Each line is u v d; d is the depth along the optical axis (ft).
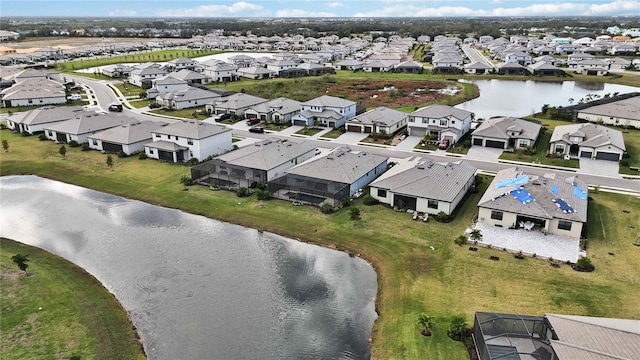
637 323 98.02
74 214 187.62
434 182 177.88
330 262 147.95
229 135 262.06
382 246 153.17
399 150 257.34
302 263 147.95
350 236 160.66
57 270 143.23
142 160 248.11
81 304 126.00
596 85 482.69
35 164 245.86
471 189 196.75
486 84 499.92
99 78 551.59
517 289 126.82
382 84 480.23
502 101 407.85
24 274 140.36
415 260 143.43
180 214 184.75
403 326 114.52
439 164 198.49
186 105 385.70
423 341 108.58
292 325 119.34
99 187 214.48
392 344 109.09
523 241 151.94
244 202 190.60
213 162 214.69
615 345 88.53
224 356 108.78
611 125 301.84
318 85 479.82
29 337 112.37
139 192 206.08
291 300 129.70
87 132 279.08
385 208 180.86
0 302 126.00
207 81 511.40
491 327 103.50
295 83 492.95
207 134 246.27
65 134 283.18
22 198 204.95
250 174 205.26
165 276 142.20
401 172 187.52
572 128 256.73
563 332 94.48
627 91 444.96
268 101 353.72
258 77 548.72
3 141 263.70
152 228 173.68
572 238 153.07
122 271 145.28
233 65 560.61
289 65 577.43
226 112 349.00
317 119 317.42
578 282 128.98
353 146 266.98
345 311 124.57
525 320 103.65
